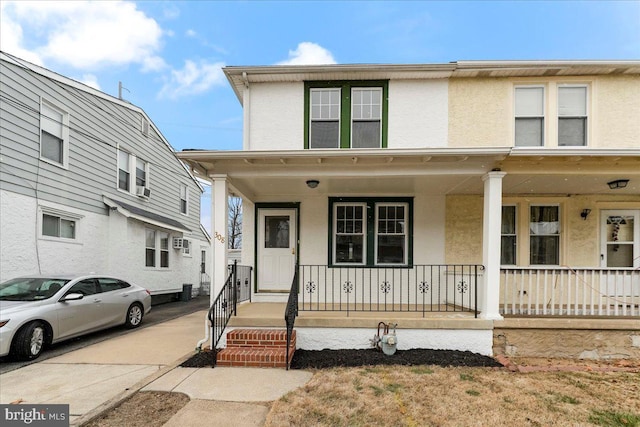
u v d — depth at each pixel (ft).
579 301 24.58
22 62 27.32
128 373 16.12
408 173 20.31
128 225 39.04
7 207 25.91
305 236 27.27
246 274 26.45
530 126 25.00
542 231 26.68
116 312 25.39
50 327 19.80
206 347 19.92
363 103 25.61
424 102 25.17
